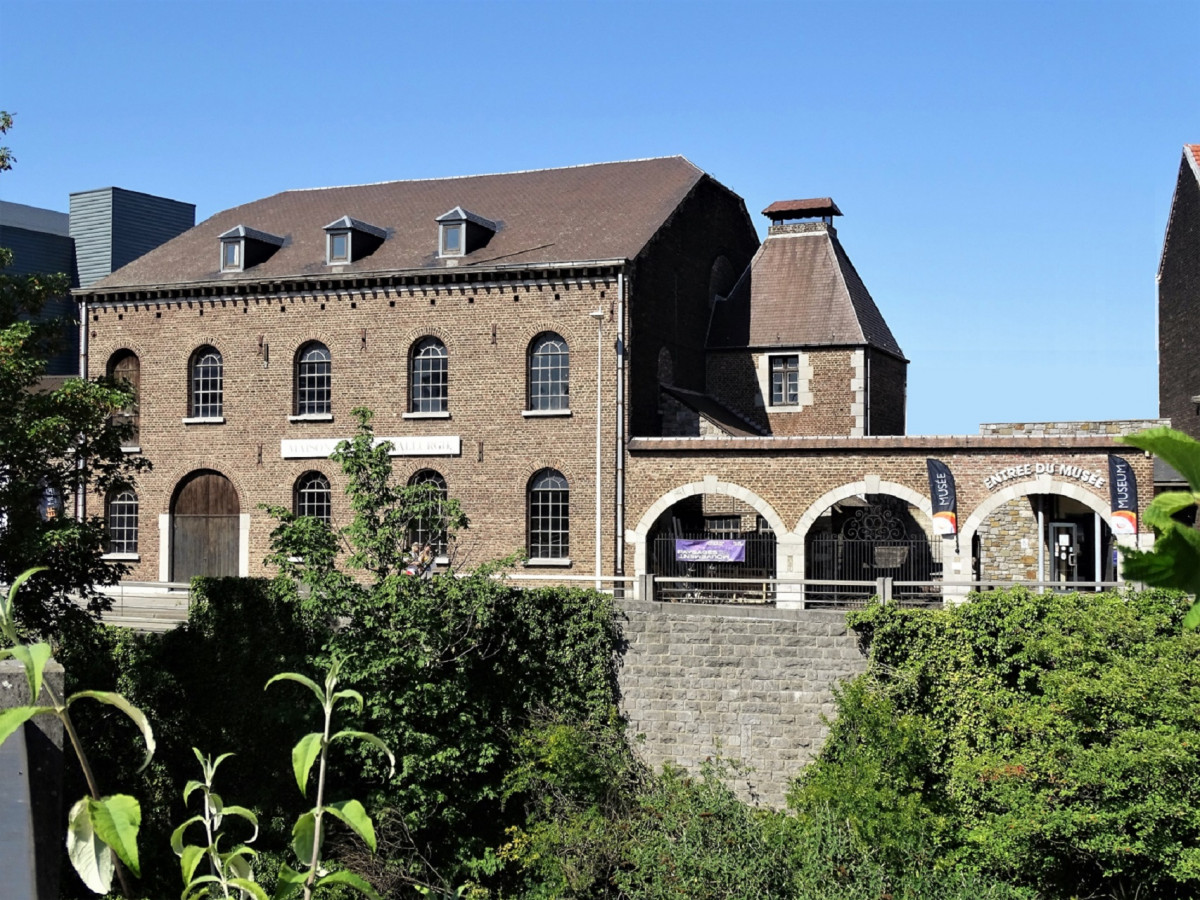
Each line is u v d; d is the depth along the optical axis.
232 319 35.06
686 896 18.38
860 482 29.39
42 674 3.11
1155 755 18.20
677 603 25.22
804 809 20.78
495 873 23.05
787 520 29.92
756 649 24.20
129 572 35.72
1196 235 33.91
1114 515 27.38
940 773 21.70
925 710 22.58
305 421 34.19
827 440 29.59
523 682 25.03
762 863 18.61
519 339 32.47
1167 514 1.96
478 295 32.84
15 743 3.37
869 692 22.50
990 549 29.48
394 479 33.44
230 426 34.94
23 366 22.28
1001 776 19.84
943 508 28.55
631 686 24.94
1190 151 34.69
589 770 23.11
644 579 25.53
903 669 22.75
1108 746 19.38
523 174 38.78
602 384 31.56
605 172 37.75
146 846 22.67
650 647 24.86
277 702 24.31
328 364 34.38
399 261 34.06
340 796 23.33
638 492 31.22
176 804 23.84
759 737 24.11
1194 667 19.91
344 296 34.06
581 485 31.70
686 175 36.47
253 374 34.78
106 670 23.41
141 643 24.12
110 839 3.21
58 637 23.67
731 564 30.75
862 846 18.97
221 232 38.41
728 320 37.19
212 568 35.03
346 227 34.25
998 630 22.33
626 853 20.86
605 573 31.30
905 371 40.16
